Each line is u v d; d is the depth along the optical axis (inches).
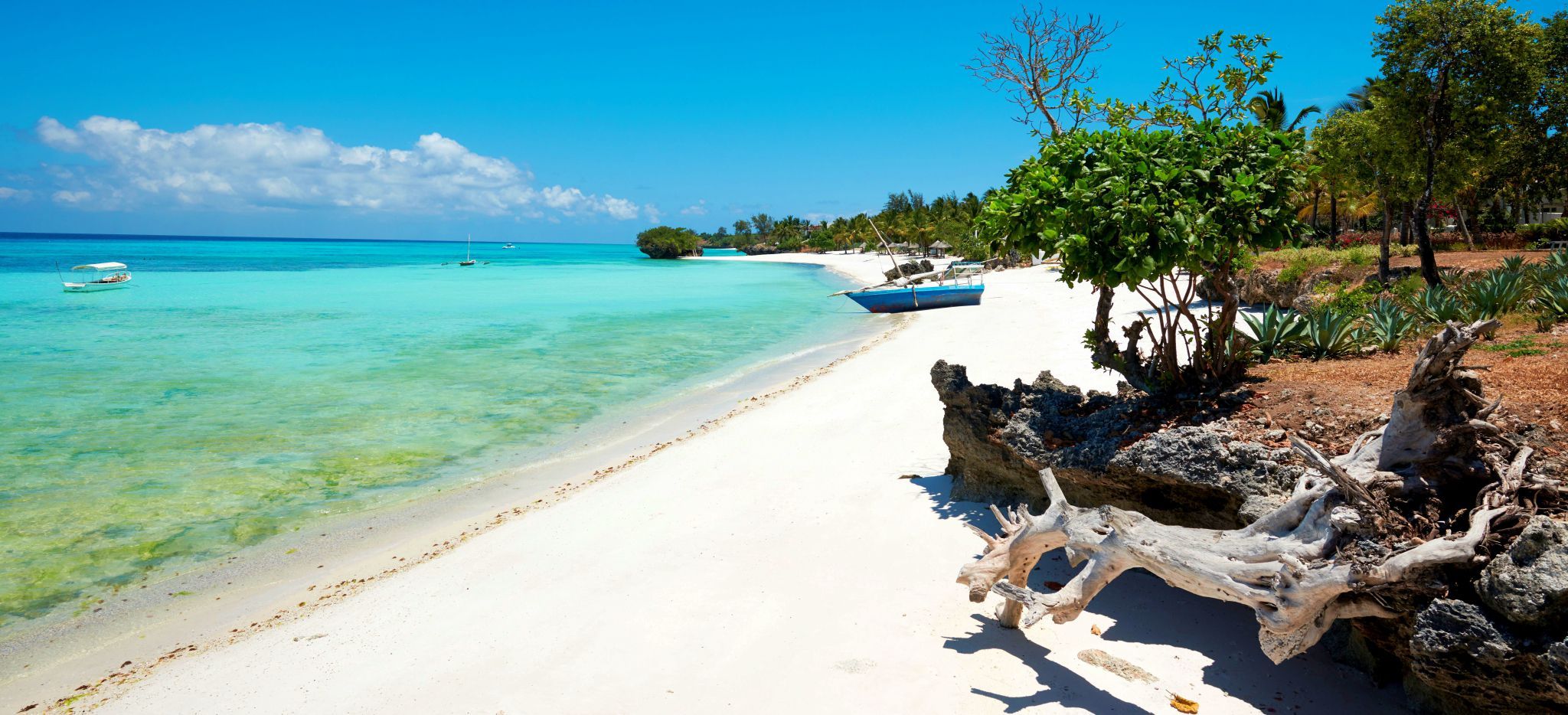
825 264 4365.2
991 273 2343.8
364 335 1300.4
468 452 591.8
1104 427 316.5
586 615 293.1
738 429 584.4
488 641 279.9
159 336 1288.1
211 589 367.9
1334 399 292.4
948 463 430.3
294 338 1261.1
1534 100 867.4
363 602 332.2
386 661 272.8
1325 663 233.6
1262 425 283.7
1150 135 323.9
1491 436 217.3
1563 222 1254.3
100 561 401.1
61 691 282.5
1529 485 200.1
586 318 1569.9
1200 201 304.0
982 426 361.7
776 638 266.2
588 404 752.3
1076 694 224.2
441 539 416.2
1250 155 309.4
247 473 541.6
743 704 228.4
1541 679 164.4
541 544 379.6
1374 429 248.2
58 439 629.3
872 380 751.7
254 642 303.9
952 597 289.6
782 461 485.7
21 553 410.6
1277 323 422.9
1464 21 802.8
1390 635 206.1
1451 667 176.9
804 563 327.0
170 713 253.1
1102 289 388.5
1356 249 1145.4
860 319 1497.3
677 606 295.6
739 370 936.3
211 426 673.6
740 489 434.6
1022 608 257.4
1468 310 516.7
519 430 653.9
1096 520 234.4
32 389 836.6
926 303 1539.1
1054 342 896.9
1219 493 262.4
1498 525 187.9
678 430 630.5
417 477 531.8
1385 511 195.0
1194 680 228.5
